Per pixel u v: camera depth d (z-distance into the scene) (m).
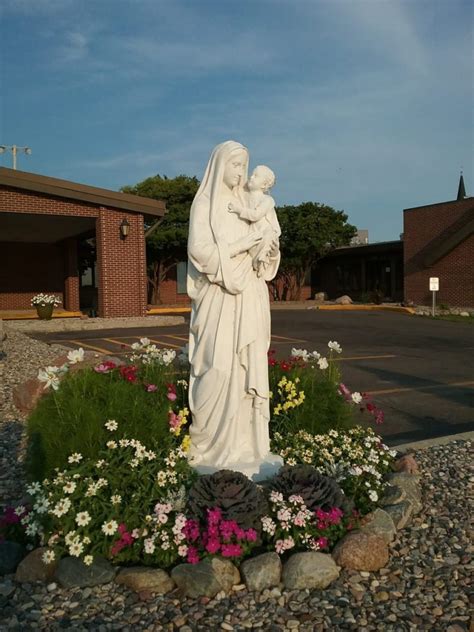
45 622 3.03
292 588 3.32
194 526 3.49
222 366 4.16
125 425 4.16
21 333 16.03
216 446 4.30
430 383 9.96
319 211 37.06
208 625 3.01
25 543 3.81
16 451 5.77
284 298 39.03
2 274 27.59
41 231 23.73
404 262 30.19
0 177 17.39
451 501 4.57
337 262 40.12
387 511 4.16
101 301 19.56
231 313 4.20
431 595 3.32
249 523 3.55
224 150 4.22
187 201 34.75
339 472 4.32
